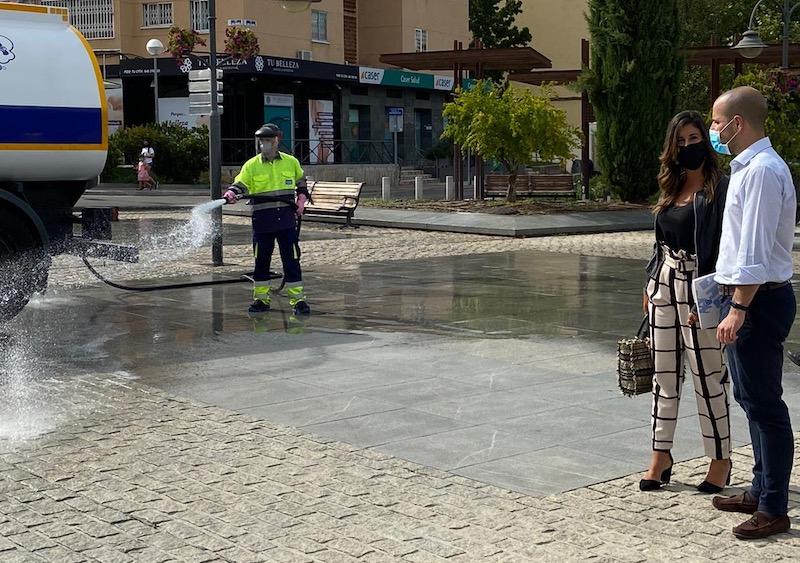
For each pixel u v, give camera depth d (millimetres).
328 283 14922
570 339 10555
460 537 5219
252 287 14523
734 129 5109
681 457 6543
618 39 27766
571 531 5293
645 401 7980
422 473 6246
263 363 9430
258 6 46906
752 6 46500
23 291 11383
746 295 5023
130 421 7473
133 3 47625
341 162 50812
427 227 23688
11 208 11211
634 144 28141
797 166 23688
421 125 57344
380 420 7457
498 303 12977
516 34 61500
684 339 5809
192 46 18344
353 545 5121
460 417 7527
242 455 6629
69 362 9539
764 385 5164
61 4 48031
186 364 9422
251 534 5277
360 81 49344
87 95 11547
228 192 11977
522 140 26266
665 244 5863
